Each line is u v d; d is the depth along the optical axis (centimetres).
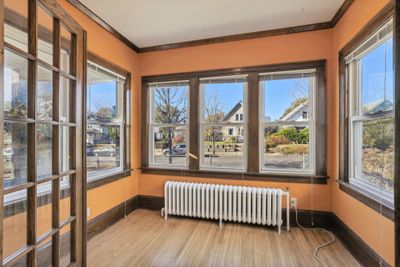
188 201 317
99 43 280
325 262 216
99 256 228
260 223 289
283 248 242
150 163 368
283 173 303
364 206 208
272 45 305
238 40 319
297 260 220
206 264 215
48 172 151
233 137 329
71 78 168
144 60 363
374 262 191
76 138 173
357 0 220
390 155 184
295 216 297
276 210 283
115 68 312
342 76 260
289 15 268
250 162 315
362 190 216
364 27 207
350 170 252
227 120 332
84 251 181
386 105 189
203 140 343
